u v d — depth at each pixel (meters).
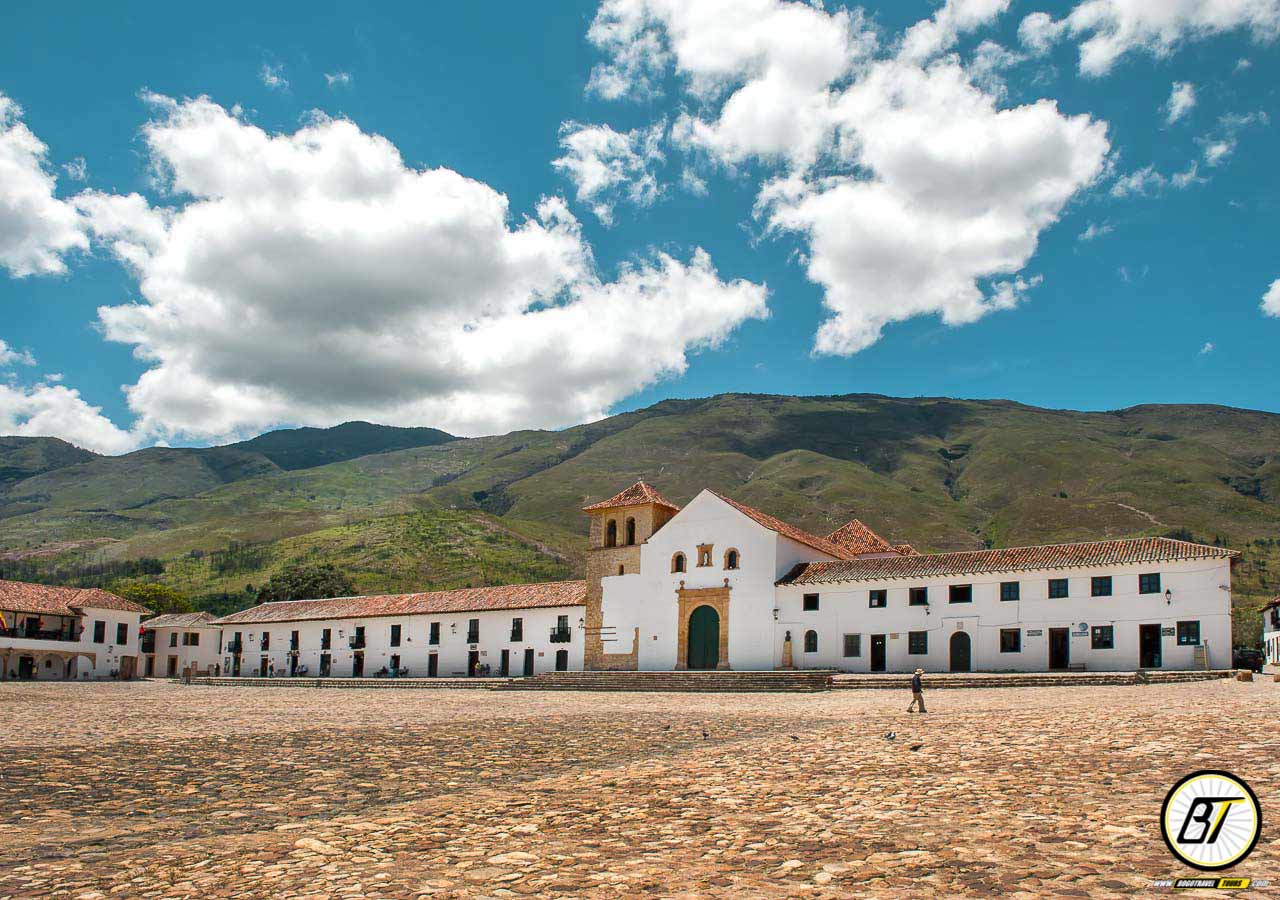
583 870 9.24
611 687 54.78
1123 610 49.66
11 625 84.44
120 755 19.36
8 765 17.69
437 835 11.06
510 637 74.75
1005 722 23.31
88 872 9.44
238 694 54.41
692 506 65.75
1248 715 21.11
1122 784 12.95
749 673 51.84
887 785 13.97
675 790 14.19
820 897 8.02
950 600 54.91
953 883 8.30
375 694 52.94
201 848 10.51
